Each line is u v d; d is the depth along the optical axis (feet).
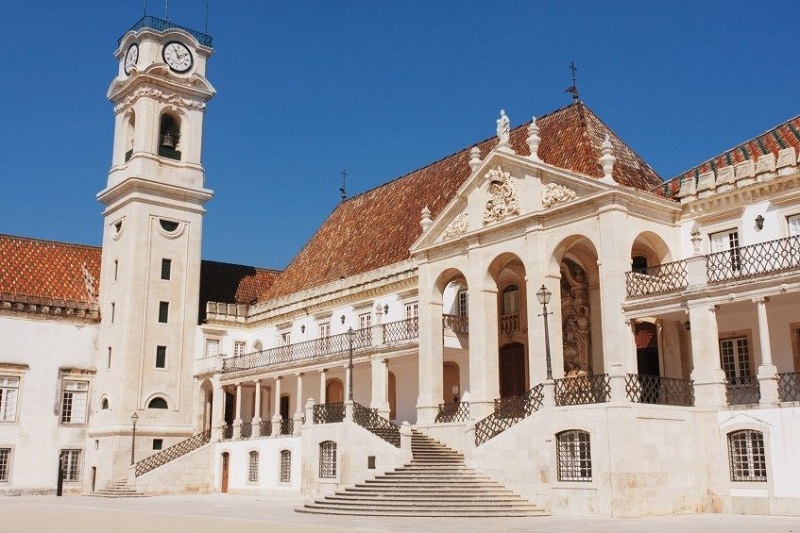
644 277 94.63
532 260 103.30
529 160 105.29
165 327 166.81
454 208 115.96
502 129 111.45
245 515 86.94
